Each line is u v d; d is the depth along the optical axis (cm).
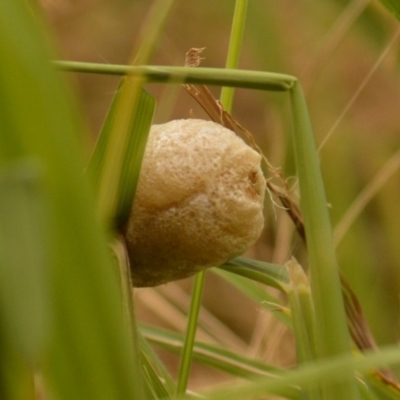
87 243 21
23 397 21
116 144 26
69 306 21
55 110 21
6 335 19
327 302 28
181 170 27
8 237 19
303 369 25
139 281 28
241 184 27
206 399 24
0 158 21
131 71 26
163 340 38
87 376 21
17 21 21
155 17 26
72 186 21
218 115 30
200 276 33
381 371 35
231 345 47
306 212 28
